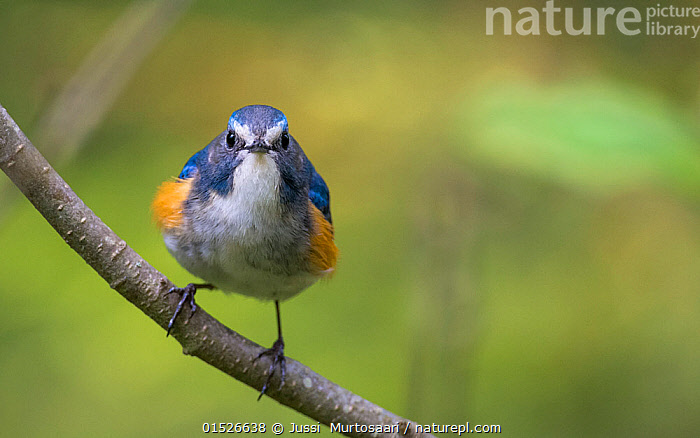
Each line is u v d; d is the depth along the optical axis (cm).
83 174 1340
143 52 1056
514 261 1316
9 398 1159
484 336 1152
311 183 865
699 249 1286
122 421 1162
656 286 1289
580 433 1165
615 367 1225
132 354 1224
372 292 1318
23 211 1299
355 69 1492
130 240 1281
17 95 1305
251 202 768
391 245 1369
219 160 782
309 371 734
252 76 1459
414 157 1423
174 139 1407
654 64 1322
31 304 1232
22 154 587
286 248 790
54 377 1184
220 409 1192
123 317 1255
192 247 791
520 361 1238
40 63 1328
